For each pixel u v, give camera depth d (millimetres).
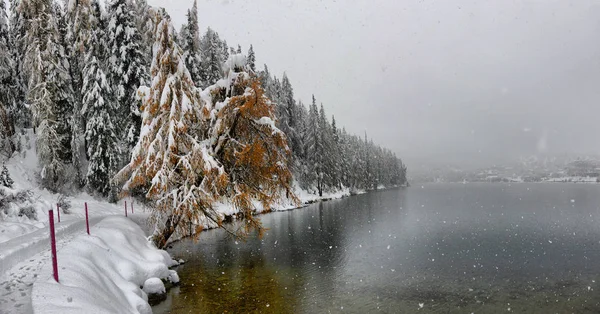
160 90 14836
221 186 14812
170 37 14648
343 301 13148
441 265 18516
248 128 16969
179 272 16062
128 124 29578
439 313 12320
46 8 27953
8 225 14992
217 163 15109
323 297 13422
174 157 14977
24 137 31781
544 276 16859
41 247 11453
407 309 12648
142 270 12688
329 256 20000
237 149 16594
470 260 19625
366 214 41562
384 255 20609
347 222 34281
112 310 7375
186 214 15133
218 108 15641
